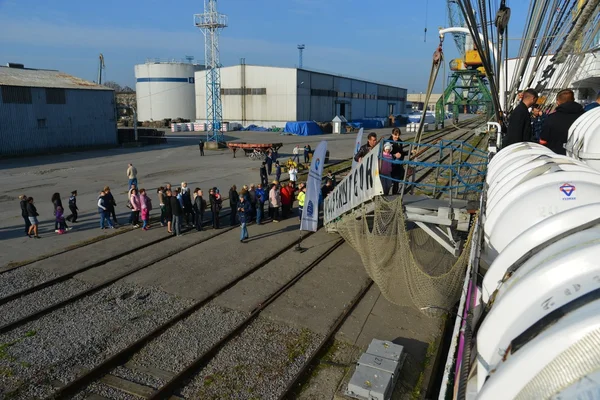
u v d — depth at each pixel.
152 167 31.97
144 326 9.52
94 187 24.36
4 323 9.53
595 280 2.33
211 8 44.47
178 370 8.02
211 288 11.55
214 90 48.56
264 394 7.40
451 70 58.38
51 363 8.09
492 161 8.13
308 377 7.92
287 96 68.31
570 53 13.66
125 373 7.90
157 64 83.19
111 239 15.61
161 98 84.50
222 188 24.58
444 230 10.77
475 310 3.84
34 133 37.28
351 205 12.34
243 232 15.49
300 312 10.30
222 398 7.30
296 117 68.44
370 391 7.06
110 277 12.20
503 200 5.00
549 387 1.87
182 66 84.00
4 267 12.74
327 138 58.25
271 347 8.84
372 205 11.05
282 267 13.16
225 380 7.77
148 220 16.98
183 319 9.93
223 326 9.60
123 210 19.45
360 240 12.10
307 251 14.59
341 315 10.12
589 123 6.75
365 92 92.44
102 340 8.93
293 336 9.25
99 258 13.60
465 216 9.56
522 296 2.67
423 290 9.58
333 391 7.50
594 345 1.82
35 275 12.19
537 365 2.02
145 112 86.44
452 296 9.24
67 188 23.98
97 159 36.16
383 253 10.84
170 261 13.57
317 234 16.50
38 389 7.37
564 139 7.44
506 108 15.42
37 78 40.97
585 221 3.46
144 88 85.25
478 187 10.26
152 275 12.44
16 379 7.61
